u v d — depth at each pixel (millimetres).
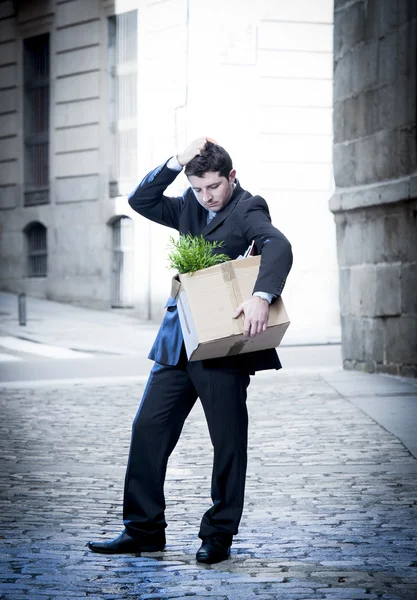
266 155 20594
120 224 23391
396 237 12445
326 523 5867
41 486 6977
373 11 12844
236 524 5051
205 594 4512
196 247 4715
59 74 24656
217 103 20469
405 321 12422
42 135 25688
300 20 20578
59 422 9828
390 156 12531
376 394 11164
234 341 4660
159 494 5199
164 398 5035
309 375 13062
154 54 21531
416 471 7352
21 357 16094
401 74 12273
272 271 4598
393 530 5707
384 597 4461
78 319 22016
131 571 4871
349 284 13547
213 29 20438
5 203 26438
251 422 9523
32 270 26141
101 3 23281
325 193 20891
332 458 7836
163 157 21375
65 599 4434
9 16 26047
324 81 20750
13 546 5367
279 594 4508
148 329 20625
